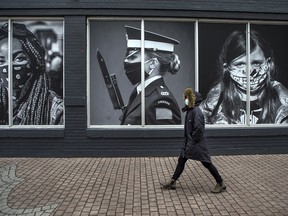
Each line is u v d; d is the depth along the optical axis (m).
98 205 5.49
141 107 8.96
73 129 8.79
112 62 8.98
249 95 9.24
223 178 6.94
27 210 5.29
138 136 8.82
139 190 6.21
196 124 6.01
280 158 8.72
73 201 5.66
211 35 9.13
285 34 9.36
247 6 8.97
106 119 8.98
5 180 6.80
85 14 8.69
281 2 9.10
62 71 8.91
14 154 8.81
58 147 8.82
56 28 8.90
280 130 9.20
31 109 8.91
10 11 8.66
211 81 9.14
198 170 7.52
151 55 9.01
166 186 6.27
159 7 8.71
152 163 8.20
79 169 7.64
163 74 9.05
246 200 5.69
